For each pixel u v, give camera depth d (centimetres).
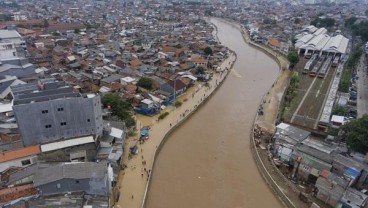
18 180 5234
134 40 17900
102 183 5156
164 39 18888
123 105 8919
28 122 5981
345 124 7575
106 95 8825
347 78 12450
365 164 6394
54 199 4931
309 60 16212
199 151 7825
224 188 6444
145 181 6262
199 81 12900
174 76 12081
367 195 5656
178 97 11025
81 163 5491
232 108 10669
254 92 12394
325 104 10106
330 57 16950
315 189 6038
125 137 7688
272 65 16938
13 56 11312
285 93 11325
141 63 13338
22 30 18525
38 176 5144
